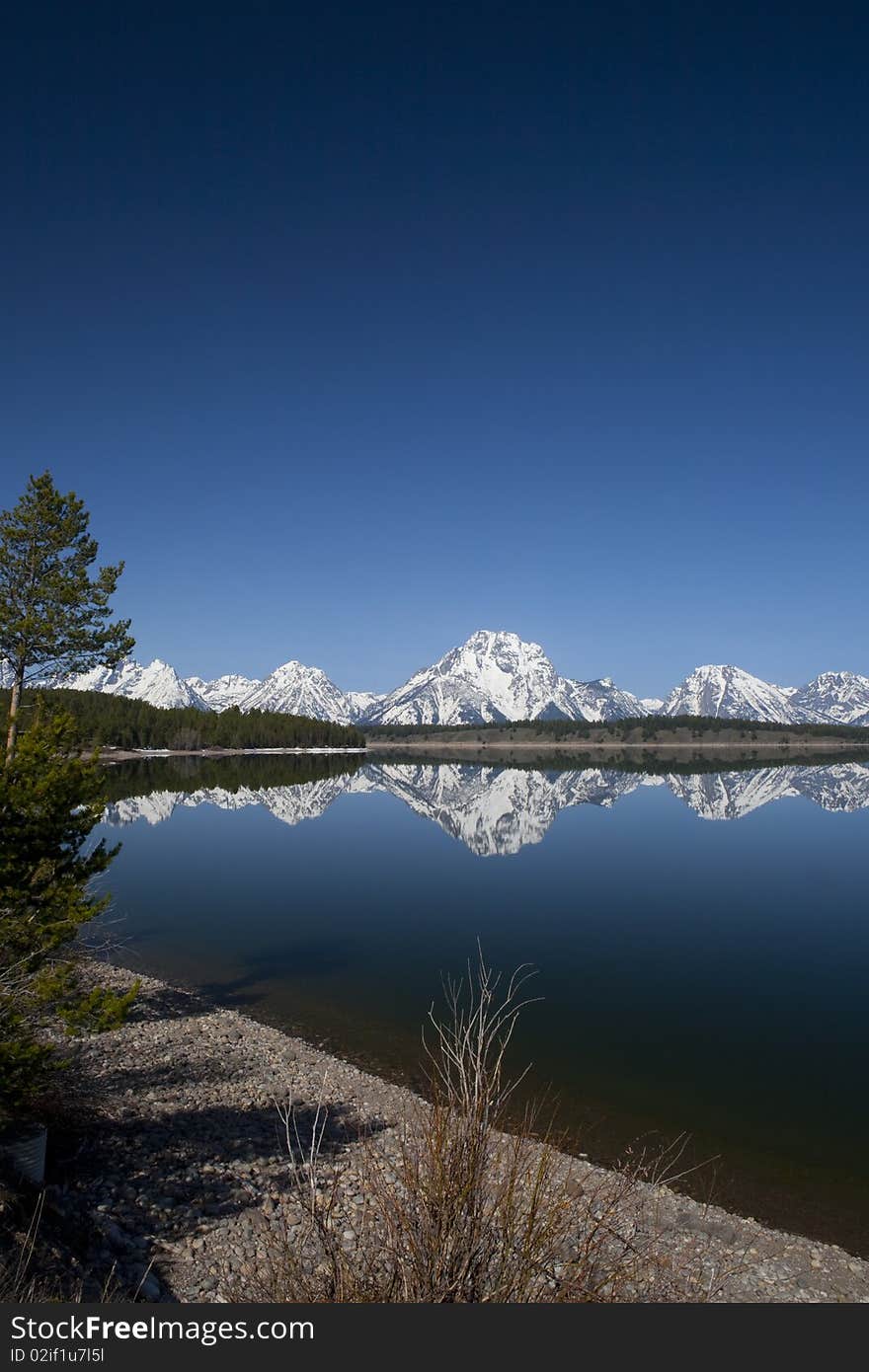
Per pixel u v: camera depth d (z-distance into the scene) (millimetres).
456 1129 5203
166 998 19312
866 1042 16969
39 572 29266
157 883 36406
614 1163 11539
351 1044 16703
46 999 9586
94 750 11594
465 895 33969
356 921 28781
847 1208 10688
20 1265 6570
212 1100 13070
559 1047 16641
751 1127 13023
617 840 53844
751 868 41625
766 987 21016
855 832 58031
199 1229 8750
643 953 24438
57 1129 10430
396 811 73250
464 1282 4957
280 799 84750
